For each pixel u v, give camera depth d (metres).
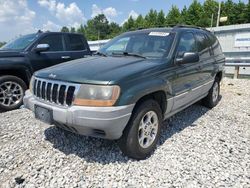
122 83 2.94
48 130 4.27
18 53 5.83
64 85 3.04
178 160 3.31
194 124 4.63
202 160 3.31
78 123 2.89
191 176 2.95
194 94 4.59
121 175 2.98
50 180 2.89
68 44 6.89
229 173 3.02
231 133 4.23
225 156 3.41
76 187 2.77
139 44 4.24
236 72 10.52
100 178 2.92
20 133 4.16
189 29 4.77
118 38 4.78
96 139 3.89
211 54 5.46
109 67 3.30
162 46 3.99
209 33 5.79
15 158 3.37
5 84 5.58
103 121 2.82
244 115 5.28
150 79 3.29
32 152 3.52
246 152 3.54
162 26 4.86
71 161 3.28
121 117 2.89
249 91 7.89
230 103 6.31
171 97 3.73
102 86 2.85
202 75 4.84
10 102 5.66
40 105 3.27
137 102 3.22
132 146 3.19
